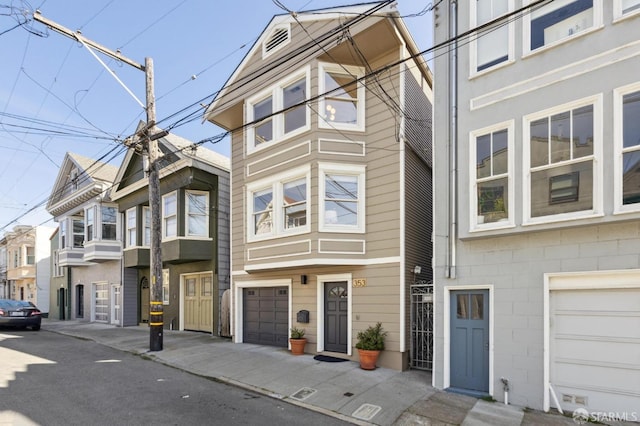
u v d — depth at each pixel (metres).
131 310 17.27
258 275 11.26
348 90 9.80
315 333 9.78
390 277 8.72
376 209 9.18
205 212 14.05
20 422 5.15
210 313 13.79
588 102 6.05
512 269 6.66
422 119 10.63
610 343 5.84
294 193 9.99
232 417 5.62
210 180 13.70
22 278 28.03
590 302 6.04
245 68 11.51
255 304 11.52
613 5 5.92
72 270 21.62
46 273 27.30
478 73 7.25
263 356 9.45
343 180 9.45
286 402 6.43
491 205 6.99
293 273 10.40
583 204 6.02
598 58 6.00
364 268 9.13
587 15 6.25
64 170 20.55
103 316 18.81
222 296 12.97
